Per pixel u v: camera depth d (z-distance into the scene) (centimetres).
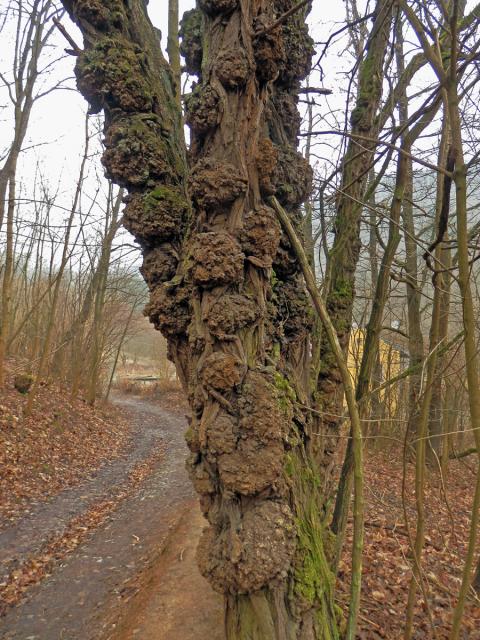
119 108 217
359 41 420
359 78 303
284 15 169
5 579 482
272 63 183
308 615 162
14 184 1008
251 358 176
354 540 172
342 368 175
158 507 712
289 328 211
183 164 222
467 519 579
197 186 179
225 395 171
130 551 548
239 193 179
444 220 180
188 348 194
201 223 185
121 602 417
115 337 1827
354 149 289
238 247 176
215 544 171
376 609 340
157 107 221
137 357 3503
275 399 172
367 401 259
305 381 216
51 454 921
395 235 241
